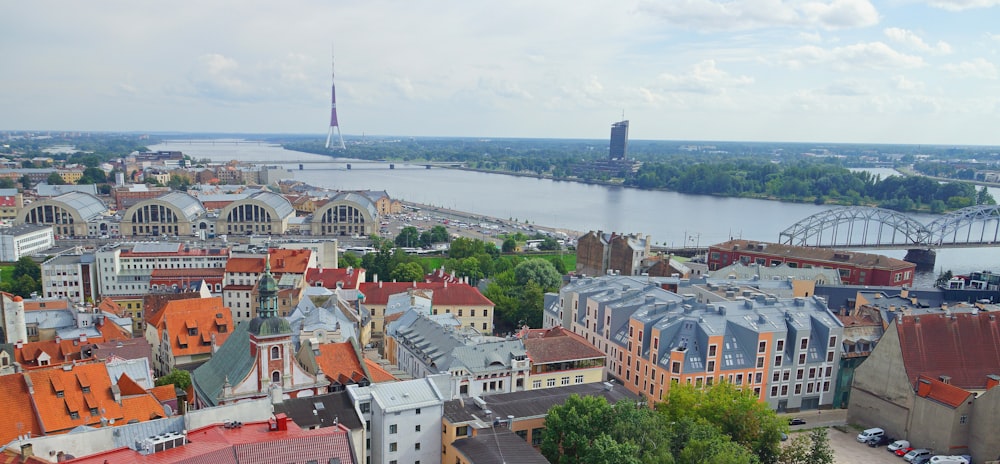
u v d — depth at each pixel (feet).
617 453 334.85
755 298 596.29
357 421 381.40
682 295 627.87
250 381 398.62
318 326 561.02
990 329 532.32
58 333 593.42
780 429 422.82
